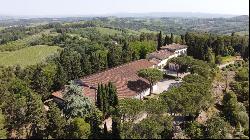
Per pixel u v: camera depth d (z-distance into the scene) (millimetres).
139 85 104312
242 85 95062
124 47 159125
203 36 173625
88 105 75500
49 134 64688
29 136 69125
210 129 60094
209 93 80312
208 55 147125
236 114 72375
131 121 62500
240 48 151250
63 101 81938
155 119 60469
